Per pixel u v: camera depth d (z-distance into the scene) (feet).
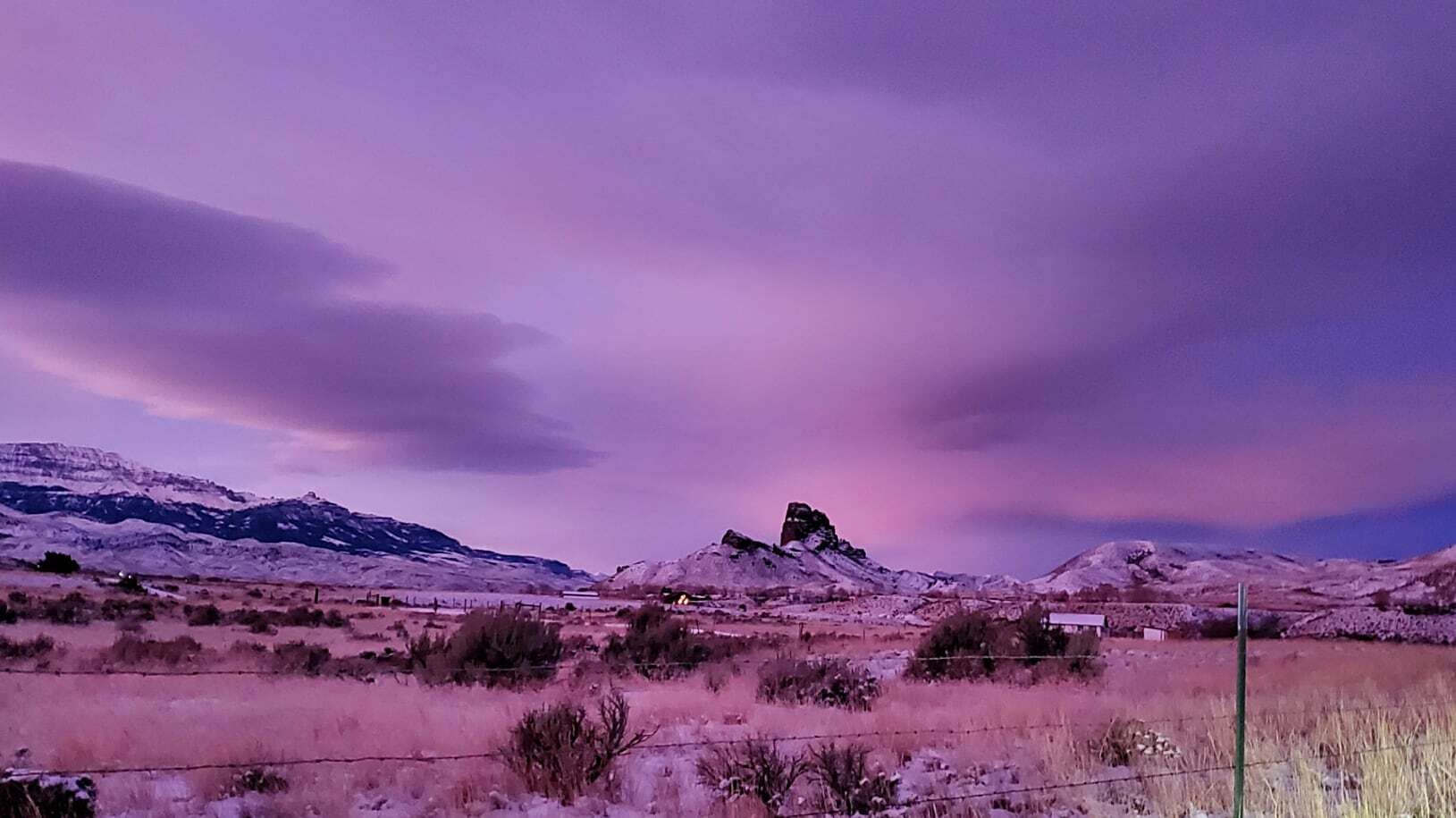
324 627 162.30
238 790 32.76
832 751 34.78
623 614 266.77
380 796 32.94
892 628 242.17
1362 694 59.36
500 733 41.68
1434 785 29.48
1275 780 30.76
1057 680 79.05
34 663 76.48
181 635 124.16
